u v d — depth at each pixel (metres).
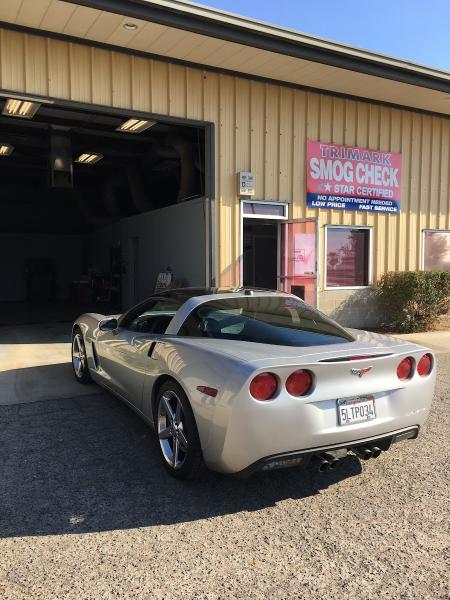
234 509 3.16
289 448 3.02
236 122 9.39
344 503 3.26
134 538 2.82
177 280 10.73
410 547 2.77
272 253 12.06
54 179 11.18
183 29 7.48
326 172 10.47
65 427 4.56
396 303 10.95
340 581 2.47
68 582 2.43
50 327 11.29
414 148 11.69
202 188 11.33
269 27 7.89
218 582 2.45
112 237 17.44
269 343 3.47
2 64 7.36
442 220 12.20
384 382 3.38
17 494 3.30
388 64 9.19
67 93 7.81
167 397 3.64
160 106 8.60
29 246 22.14
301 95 10.08
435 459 3.97
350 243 11.03
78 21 7.24
